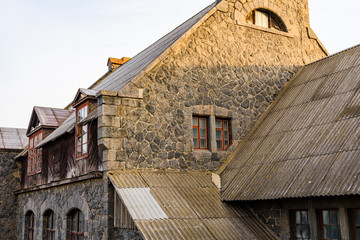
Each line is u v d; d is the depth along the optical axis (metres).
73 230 13.14
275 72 14.12
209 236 9.38
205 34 12.86
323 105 11.14
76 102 12.91
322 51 15.66
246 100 13.27
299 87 13.22
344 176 8.33
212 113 12.52
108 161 10.61
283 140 11.13
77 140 12.83
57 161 14.54
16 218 19.47
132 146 11.02
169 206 9.95
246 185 10.63
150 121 11.42
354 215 8.84
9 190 19.58
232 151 12.66
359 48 12.30
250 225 10.52
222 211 10.56
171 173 11.41
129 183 10.37
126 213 9.88
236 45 13.46
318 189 8.55
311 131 10.51
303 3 15.52
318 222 9.56
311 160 9.50
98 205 10.98
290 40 14.80
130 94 11.16
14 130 22.23
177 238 8.90
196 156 12.00
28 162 18.55
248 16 14.21
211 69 12.78
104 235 10.46
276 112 12.90
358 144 8.80
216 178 11.70
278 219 10.50
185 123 12.01
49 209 15.25
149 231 8.82
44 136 16.72
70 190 13.15
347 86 11.02
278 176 9.91
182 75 12.20
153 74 11.70
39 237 15.91
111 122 10.83
